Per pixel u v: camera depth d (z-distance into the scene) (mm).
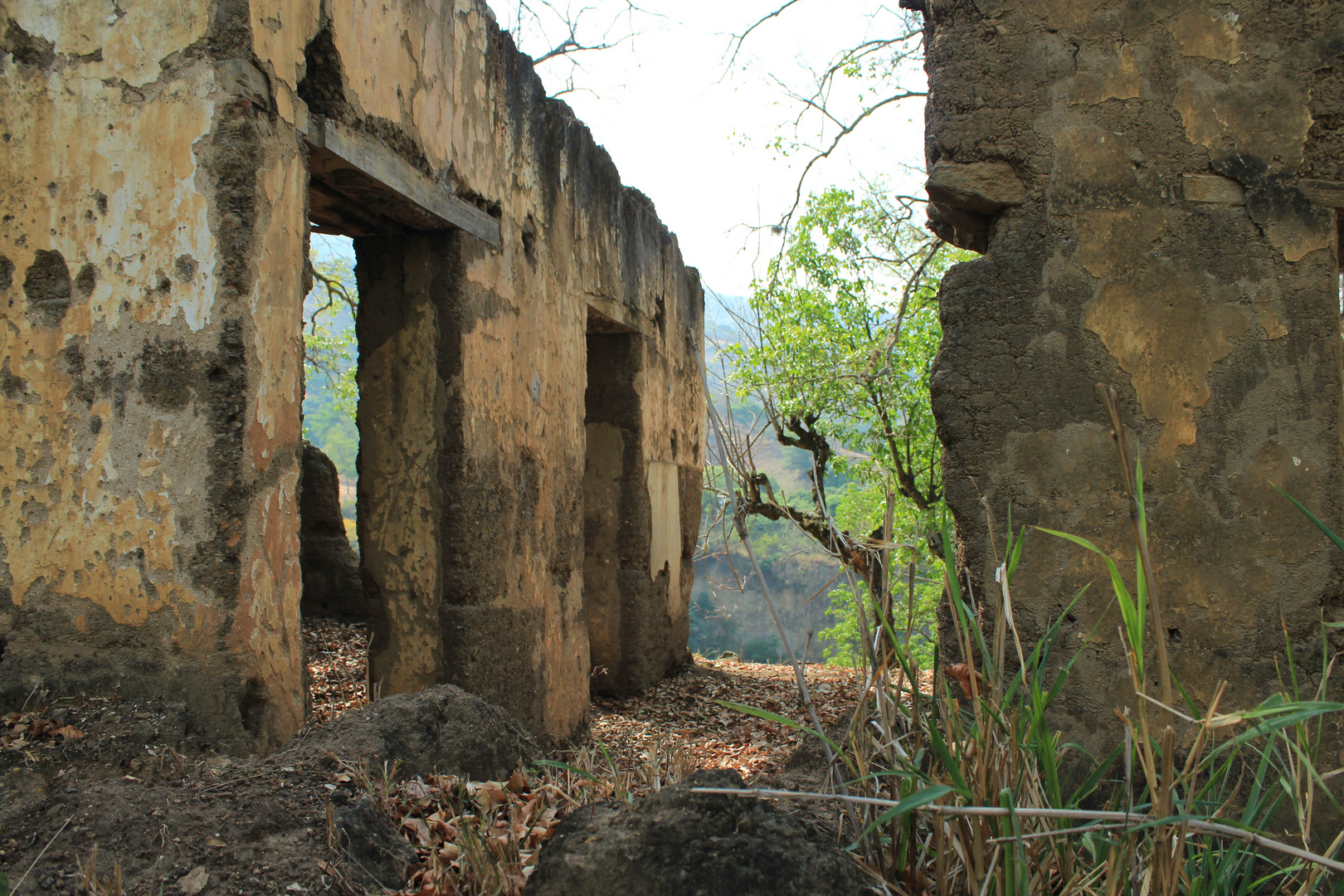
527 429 5938
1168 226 2908
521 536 5793
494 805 3033
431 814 2938
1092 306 2938
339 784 2855
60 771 2926
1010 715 2193
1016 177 3035
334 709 6180
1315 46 2844
